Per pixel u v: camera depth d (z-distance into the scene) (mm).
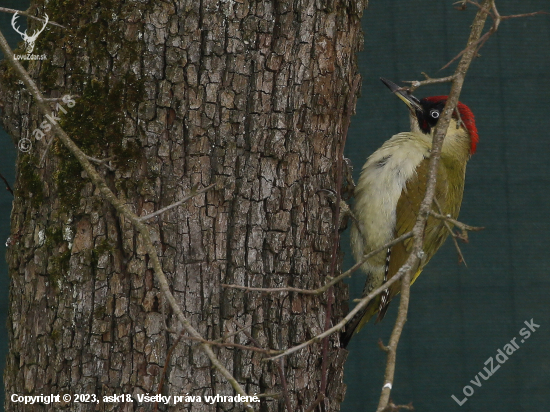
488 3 5113
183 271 5160
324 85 5703
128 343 5094
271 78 5383
